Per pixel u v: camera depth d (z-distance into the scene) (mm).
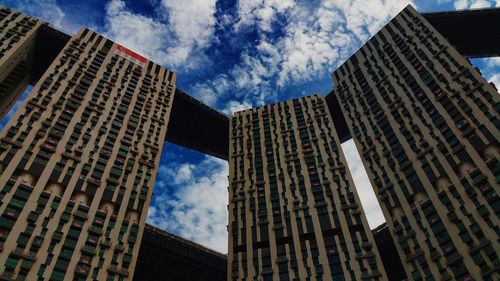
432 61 84938
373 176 76312
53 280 50719
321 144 93250
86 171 67562
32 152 64375
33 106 72938
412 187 68312
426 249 59562
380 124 84000
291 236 73688
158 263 98438
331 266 65938
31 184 60156
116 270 56031
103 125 79125
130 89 93312
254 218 79438
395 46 96688
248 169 92438
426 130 74062
